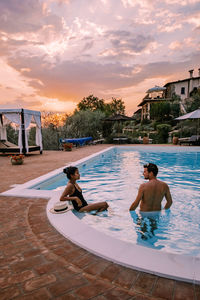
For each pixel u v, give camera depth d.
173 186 6.37
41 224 2.97
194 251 2.76
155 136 24.83
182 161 11.49
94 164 10.62
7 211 3.52
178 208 4.36
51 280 1.74
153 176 3.68
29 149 12.41
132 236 3.14
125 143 22.97
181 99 34.97
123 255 2.06
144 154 14.49
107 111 47.66
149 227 3.43
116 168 9.48
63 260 2.05
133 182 6.90
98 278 1.76
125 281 1.72
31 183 5.49
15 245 2.38
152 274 1.80
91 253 2.18
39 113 13.70
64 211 3.36
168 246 2.88
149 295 1.54
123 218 3.74
